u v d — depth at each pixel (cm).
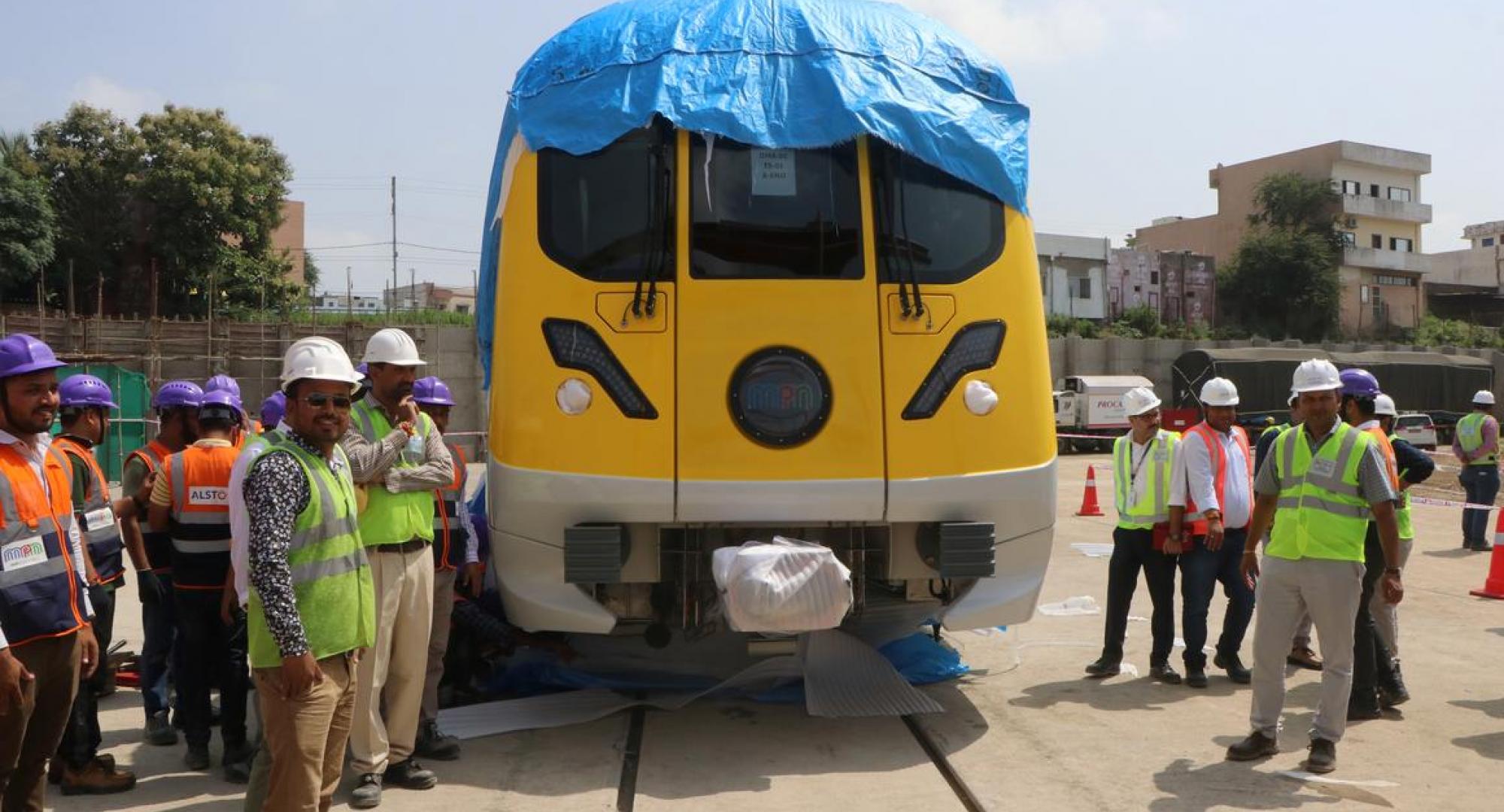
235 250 3234
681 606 556
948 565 539
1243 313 5709
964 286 557
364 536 485
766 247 546
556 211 551
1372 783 519
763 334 540
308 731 369
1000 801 493
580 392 536
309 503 383
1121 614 724
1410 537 682
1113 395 3381
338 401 389
